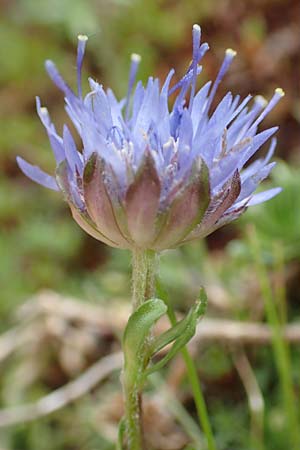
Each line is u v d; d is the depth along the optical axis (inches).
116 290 7.1
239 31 8.8
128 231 4.1
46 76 9.7
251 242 5.8
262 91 8.3
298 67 8.3
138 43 9.3
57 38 9.9
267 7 8.9
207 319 6.5
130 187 4.0
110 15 9.6
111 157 4.1
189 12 9.3
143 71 9.1
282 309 5.9
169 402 6.0
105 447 6.1
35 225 8.0
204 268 6.8
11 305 7.3
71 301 6.9
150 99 4.2
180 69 8.9
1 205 8.3
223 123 4.1
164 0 9.6
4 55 9.9
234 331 6.2
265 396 6.1
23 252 7.8
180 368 6.2
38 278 7.6
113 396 6.2
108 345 6.7
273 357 6.1
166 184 4.1
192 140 4.1
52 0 9.7
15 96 9.6
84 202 4.2
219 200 4.2
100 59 9.4
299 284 6.4
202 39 9.0
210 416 6.0
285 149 7.9
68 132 4.2
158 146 4.2
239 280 6.7
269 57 8.4
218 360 6.2
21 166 4.4
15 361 6.7
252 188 4.3
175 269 6.8
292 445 5.5
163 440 5.9
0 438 6.3
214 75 8.5
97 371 6.2
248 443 5.8
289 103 8.1
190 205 4.1
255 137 4.2
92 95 4.3
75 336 6.7
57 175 4.2
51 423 6.3
